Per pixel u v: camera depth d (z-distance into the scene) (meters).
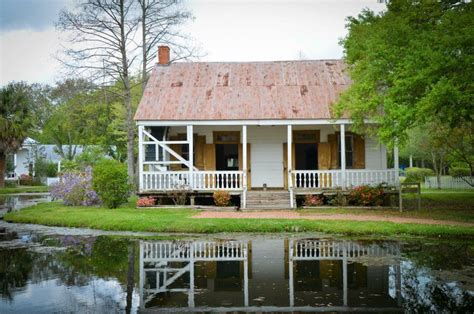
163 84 27.03
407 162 77.00
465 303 8.33
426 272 10.61
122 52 31.11
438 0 18.22
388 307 8.16
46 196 39.88
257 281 10.06
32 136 67.12
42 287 9.62
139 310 8.12
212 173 23.70
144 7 31.16
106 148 47.78
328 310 8.03
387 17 18.56
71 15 30.11
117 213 20.75
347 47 20.20
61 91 31.73
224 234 16.67
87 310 8.09
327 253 13.02
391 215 19.81
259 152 26.70
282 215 20.17
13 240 15.68
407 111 16.38
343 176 23.38
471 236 15.53
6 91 47.03
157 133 25.84
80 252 13.45
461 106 16.03
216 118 23.83
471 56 15.19
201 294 9.11
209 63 29.44
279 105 24.69
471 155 33.12
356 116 20.95
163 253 13.24
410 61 16.19
